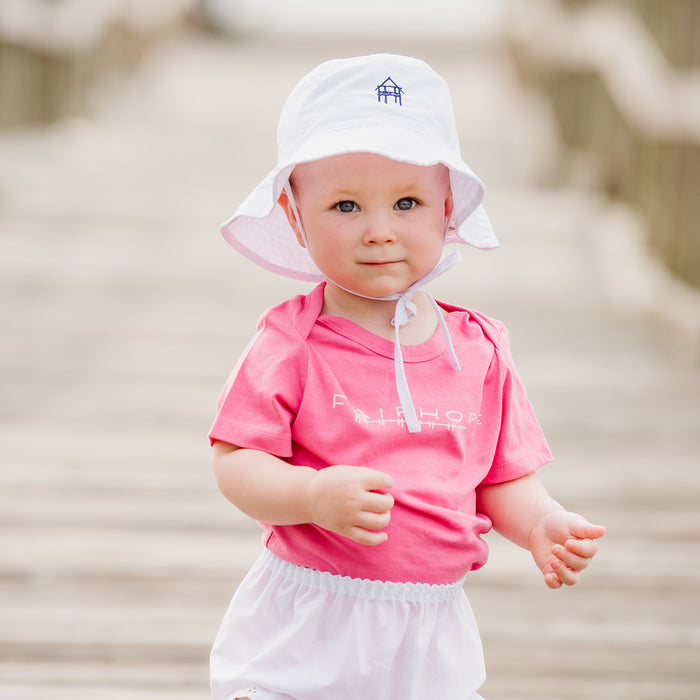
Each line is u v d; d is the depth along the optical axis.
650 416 9.98
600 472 8.59
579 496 8.06
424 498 3.43
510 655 5.73
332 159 3.35
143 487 8.20
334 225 3.40
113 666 5.58
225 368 11.23
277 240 3.89
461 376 3.60
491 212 16.31
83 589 6.49
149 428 9.52
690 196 12.84
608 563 6.94
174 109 25.86
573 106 18.31
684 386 10.89
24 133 20.08
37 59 20.47
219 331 12.42
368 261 3.40
